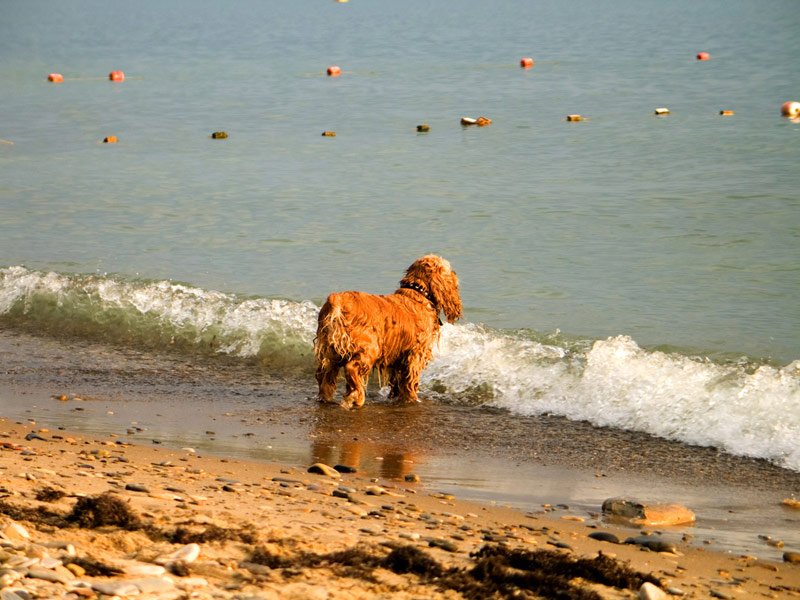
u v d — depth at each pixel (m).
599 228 19.67
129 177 26.52
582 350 12.56
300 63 56.97
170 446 9.48
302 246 19.02
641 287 15.81
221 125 35.78
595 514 7.70
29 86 50.88
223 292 15.99
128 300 15.60
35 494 6.86
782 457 9.30
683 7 95.31
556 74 47.12
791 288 15.48
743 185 22.83
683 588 5.86
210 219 21.48
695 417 10.25
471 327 13.67
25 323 15.55
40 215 22.28
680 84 41.50
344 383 12.55
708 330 13.55
